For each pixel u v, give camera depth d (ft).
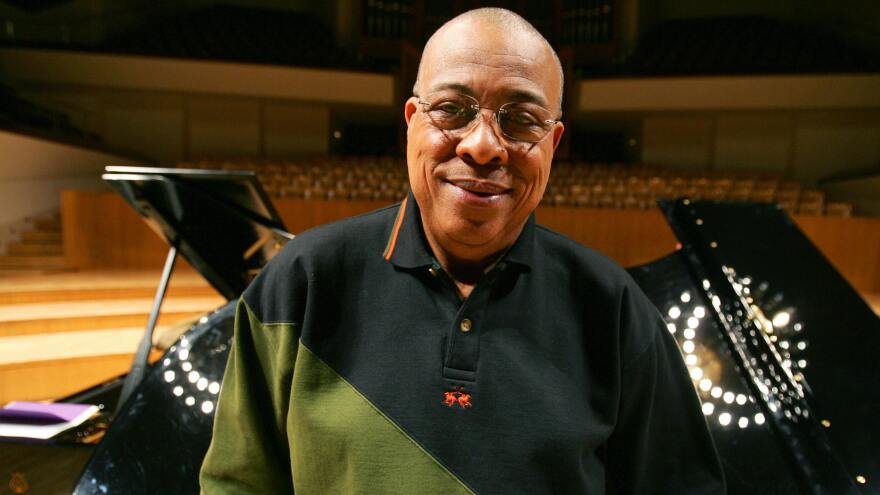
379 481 0.96
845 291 1.92
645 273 2.07
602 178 11.00
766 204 2.33
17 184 8.09
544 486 0.97
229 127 13.66
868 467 1.36
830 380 1.59
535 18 16.48
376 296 1.09
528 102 0.99
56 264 7.77
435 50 1.03
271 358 1.12
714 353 1.78
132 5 14.49
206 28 15.02
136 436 1.61
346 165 11.51
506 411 0.99
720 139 13.44
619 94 13.14
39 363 4.24
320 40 16.07
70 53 12.07
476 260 1.12
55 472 1.94
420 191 1.07
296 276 1.11
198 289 6.79
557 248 1.20
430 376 1.01
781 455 1.48
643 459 1.17
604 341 1.11
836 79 11.67
